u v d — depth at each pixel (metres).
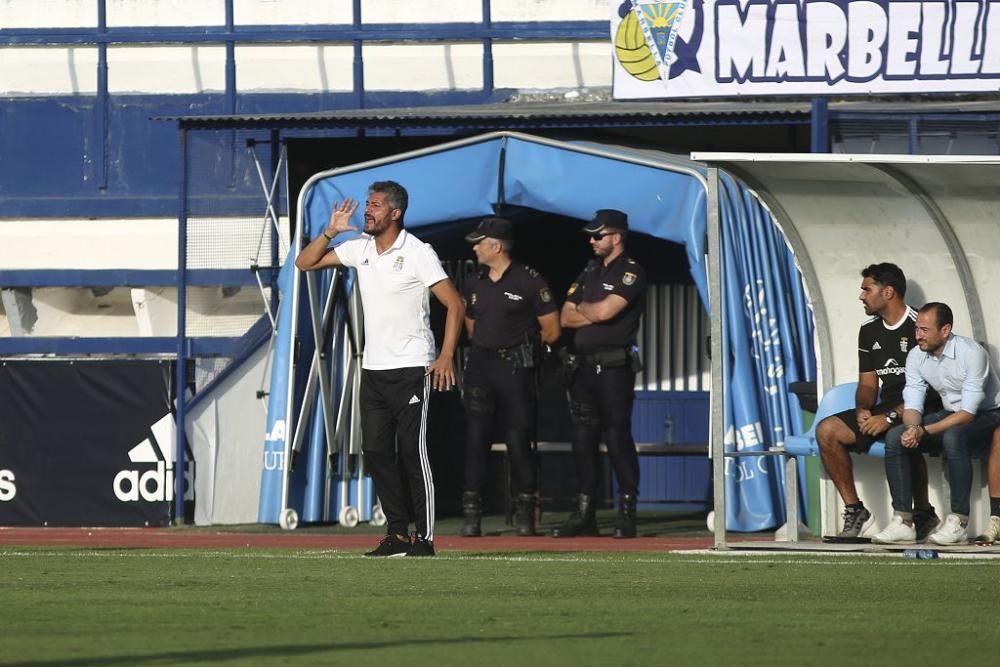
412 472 30.44
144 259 59.12
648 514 50.44
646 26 45.81
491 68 58.84
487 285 40.66
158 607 20.50
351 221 43.56
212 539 39.62
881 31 44.53
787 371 41.47
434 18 59.09
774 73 45.00
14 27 60.06
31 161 59.94
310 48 59.28
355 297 44.62
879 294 34.00
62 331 60.19
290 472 43.81
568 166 42.19
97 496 45.81
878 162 31.11
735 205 41.38
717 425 32.94
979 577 25.50
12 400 46.31
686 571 26.61
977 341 35.66
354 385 44.94
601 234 39.34
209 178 58.19
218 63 59.56
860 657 16.08
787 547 32.72
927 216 35.09
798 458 40.88
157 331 59.16
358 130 52.56
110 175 59.50
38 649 16.16
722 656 16.08
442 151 43.25
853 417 34.31
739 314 41.03
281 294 44.22
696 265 40.72
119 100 59.75
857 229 35.53
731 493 40.81
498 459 51.69
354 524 44.34
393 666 15.09
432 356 30.31
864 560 29.64
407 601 21.42
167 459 45.62
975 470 34.78
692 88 45.62
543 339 40.72
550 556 31.00
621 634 17.91
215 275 57.91
